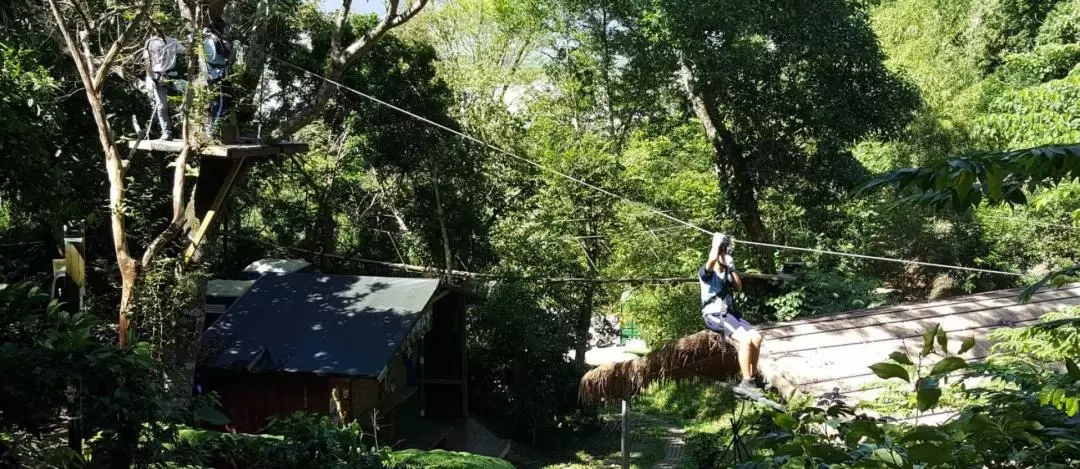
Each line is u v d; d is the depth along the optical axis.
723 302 7.79
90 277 14.82
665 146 23.44
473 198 21.84
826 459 3.56
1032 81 23.44
